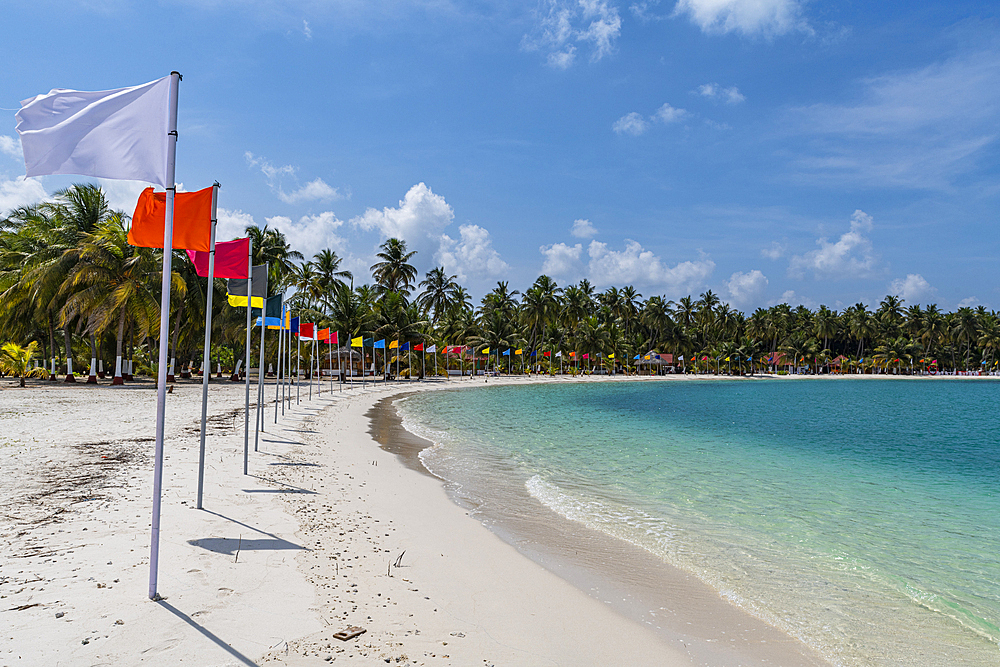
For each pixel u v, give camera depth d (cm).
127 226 3881
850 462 1822
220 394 3272
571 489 1237
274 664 410
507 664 458
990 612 630
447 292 8938
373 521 859
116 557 594
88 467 1041
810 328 14200
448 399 4538
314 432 1906
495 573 684
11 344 4000
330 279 6356
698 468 1576
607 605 614
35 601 479
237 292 1155
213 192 753
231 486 972
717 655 515
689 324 12925
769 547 852
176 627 450
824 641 553
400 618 521
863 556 819
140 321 3684
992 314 13300
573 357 10494
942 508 1170
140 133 494
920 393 7219
